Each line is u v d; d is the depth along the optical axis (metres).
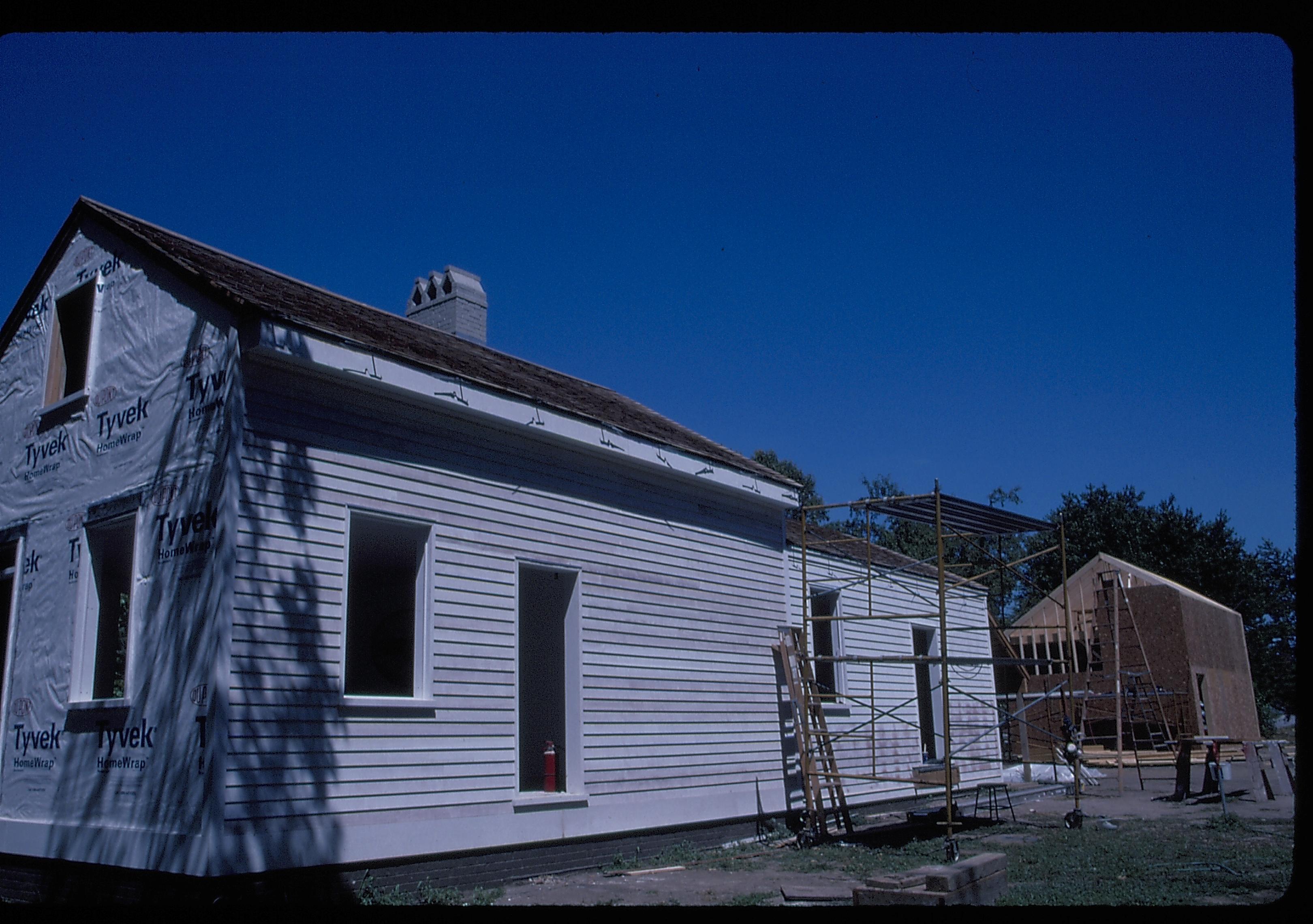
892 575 19.05
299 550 9.03
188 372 9.50
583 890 9.92
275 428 9.06
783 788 14.58
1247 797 18.88
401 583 12.80
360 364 9.61
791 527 18.14
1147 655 27.53
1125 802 18.53
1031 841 13.01
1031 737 27.38
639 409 16.88
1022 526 15.21
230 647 8.34
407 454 10.17
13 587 11.22
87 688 10.06
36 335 12.04
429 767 9.72
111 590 10.74
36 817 9.85
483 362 13.15
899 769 17.94
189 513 8.99
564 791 11.52
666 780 12.59
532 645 14.08
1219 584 45.47
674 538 13.56
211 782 8.02
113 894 8.73
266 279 11.74
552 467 11.84
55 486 10.98
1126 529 47.69
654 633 12.90
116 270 10.89
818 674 16.67
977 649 21.92
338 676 9.10
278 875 8.34
